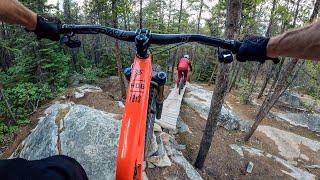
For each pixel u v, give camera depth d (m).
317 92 26.33
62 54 20.17
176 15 35.09
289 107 23.36
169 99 16.41
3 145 11.69
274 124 19.31
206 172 11.69
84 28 1.43
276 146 16.47
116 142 6.84
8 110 13.52
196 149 12.98
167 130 12.34
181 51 38.03
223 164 12.78
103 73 25.17
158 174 8.63
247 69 31.52
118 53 15.86
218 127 16.55
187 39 1.48
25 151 7.09
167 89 19.58
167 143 10.66
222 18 26.84
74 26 1.38
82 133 6.80
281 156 15.60
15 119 13.38
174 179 8.64
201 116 16.86
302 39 0.77
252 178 12.41
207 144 10.71
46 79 18.44
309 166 15.24
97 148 6.55
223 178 11.91
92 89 17.36
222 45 1.34
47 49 17.50
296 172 13.52
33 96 14.86
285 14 14.88
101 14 15.04
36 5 17.27
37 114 14.01
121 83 16.42
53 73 19.30
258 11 21.73
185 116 16.20
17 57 18.31
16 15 1.03
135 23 33.31
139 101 1.62
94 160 6.30
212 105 9.64
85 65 29.34
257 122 14.95
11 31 19.22
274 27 24.30
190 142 13.43
